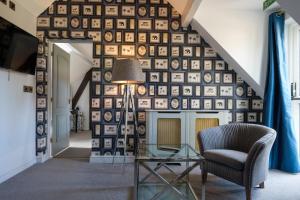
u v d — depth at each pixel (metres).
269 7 3.56
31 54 3.49
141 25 4.05
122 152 4.04
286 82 3.55
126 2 4.05
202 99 4.09
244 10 3.79
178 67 4.07
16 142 3.35
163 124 3.83
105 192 2.73
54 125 4.43
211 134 3.09
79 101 8.61
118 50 4.04
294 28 3.72
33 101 3.86
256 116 4.11
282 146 3.55
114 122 4.04
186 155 2.53
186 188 2.81
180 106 4.07
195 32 4.09
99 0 4.03
